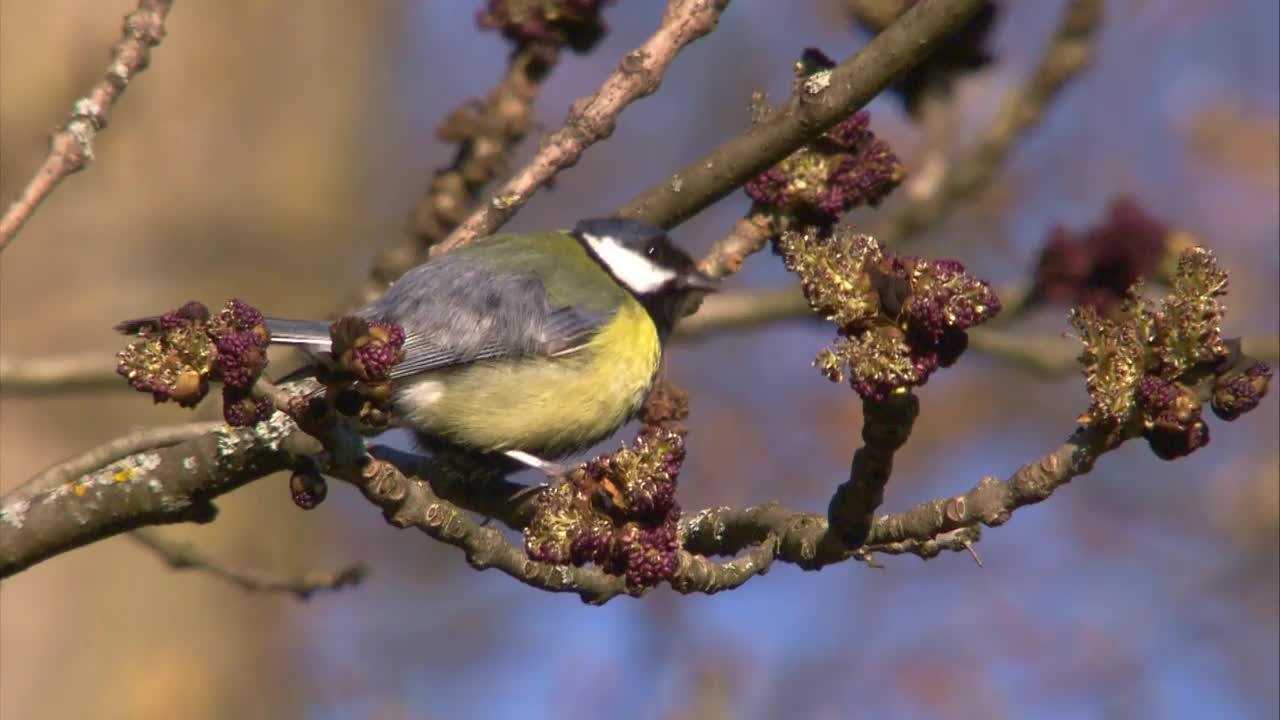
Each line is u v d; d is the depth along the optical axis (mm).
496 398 8648
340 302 9227
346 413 5191
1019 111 11000
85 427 12367
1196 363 5496
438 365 8523
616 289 9156
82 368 9766
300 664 15320
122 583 12727
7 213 6418
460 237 7371
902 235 11320
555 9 8688
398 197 18109
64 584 12523
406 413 8625
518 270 8891
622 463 5742
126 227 12734
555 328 8734
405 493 5715
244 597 13414
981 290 5371
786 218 7641
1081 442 5754
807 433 18078
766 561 6262
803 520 6309
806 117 6926
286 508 13750
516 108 8828
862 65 6750
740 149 7117
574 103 7363
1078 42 10555
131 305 12555
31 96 12375
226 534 13250
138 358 4969
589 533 5754
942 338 5492
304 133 13789
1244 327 17047
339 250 13789
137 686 12578
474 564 5965
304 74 13930
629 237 9281
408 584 17609
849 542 6176
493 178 8914
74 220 12617
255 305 13117
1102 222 8578
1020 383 17984
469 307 8625
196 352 4977
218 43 13461
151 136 12992
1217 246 17219
